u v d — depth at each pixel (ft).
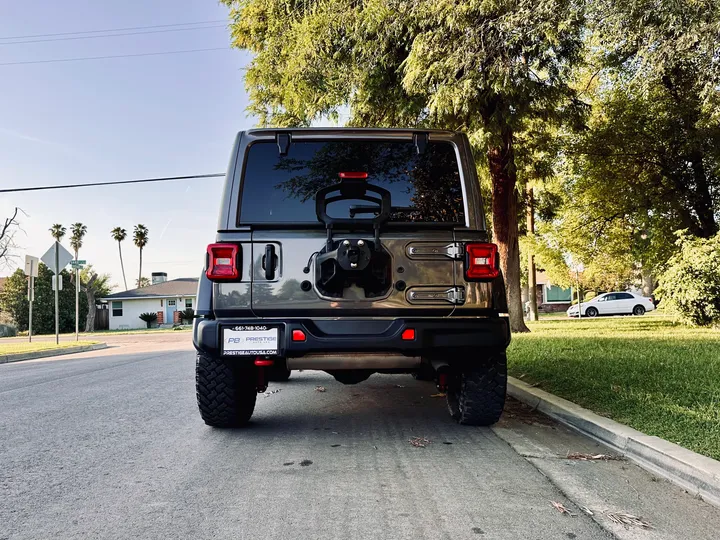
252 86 48.37
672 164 60.75
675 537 8.78
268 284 13.71
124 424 17.47
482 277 14.07
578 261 77.61
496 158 47.67
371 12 31.45
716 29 26.40
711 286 47.42
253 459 13.23
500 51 29.94
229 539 8.80
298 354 13.74
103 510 10.09
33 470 12.61
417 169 14.69
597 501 10.30
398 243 13.92
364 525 9.29
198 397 15.51
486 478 11.64
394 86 35.91
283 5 42.63
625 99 60.64
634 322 65.51
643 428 14.02
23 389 26.25
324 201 13.93
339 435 15.56
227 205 14.08
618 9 27.81
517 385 21.45
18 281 163.02
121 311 179.01
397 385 25.30
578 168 64.34
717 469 10.59
